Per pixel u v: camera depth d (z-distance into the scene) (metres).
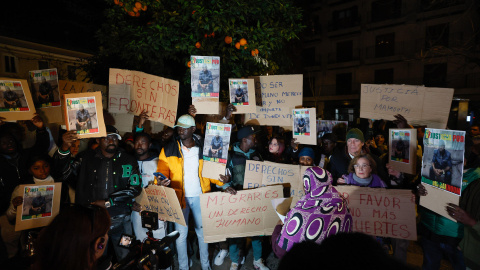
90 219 1.26
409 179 3.24
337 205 1.73
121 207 2.91
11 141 2.82
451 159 2.19
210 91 3.33
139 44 4.11
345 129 4.98
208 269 3.45
